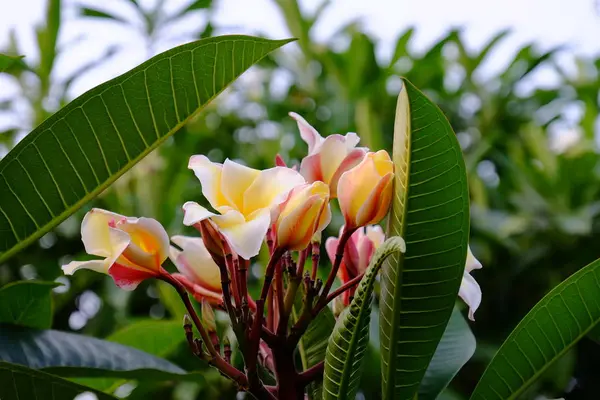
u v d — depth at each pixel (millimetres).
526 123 1987
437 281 901
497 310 1688
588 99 2070
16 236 919
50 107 2020
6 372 946
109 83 883
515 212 1909
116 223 899
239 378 885
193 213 848
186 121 916
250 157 1931
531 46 2018
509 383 954
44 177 901
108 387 1190
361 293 845
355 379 896
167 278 898
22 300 1090
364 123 1700
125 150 911
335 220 1576
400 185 896
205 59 894
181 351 1511
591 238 1721
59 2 2018
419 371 921
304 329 901
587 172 1898
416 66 2043
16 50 2090
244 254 839
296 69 2098
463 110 2029
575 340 940
